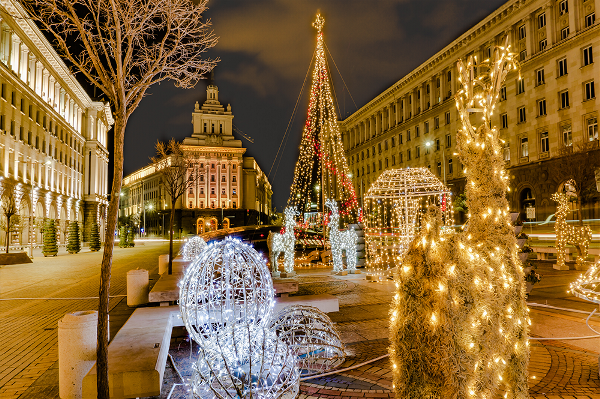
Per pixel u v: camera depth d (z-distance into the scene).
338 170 23.20
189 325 4.78
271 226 20.12
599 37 29.30
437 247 3.02
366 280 12.56
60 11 3.58
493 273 3.43
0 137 34.00
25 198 39.03
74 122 56.12
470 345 2.99
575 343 5.91
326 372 4.98
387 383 4.62
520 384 3.55
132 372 3.93
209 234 19.00
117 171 3.56
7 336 6.91
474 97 4.04
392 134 58.78
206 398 4.19
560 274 13.40
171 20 4.17
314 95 18.91
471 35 41.66
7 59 35.59
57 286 13.17
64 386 4.19
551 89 33.22
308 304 7.29
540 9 34.50
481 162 3.86
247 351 4.35
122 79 3.76
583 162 23.95
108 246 3.46
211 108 91.25
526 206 35.78
